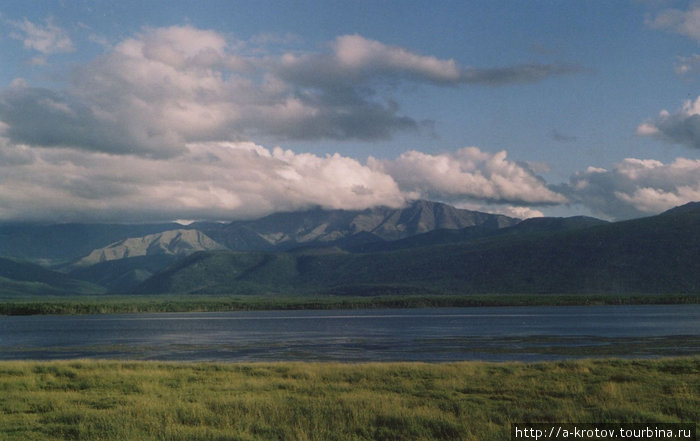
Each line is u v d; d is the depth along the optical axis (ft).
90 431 79.77
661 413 89.45
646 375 129.39
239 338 423.23
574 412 89.61
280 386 120.67
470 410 91.86
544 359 240.73
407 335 433.07
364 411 89.40
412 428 79.97
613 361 152.35
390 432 78.89
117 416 87.51
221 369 149.59
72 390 119.14
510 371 139.33
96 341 408.05
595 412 89.76
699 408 92.32
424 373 135.85
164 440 74.28
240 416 87.81
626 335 400.26
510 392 110.42
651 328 482.69
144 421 84.43
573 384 117.08
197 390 115.75
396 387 117.19
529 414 88.94
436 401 100.83
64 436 78.43
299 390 115.14
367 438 76.79
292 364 159.94
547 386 115.75
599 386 113.39
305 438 74.59
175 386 123.13
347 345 341.21
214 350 314.76
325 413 89.20
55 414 91.45
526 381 122.31
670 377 125.80
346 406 93.40
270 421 85.20
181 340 407.03
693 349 289.33
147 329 583.17
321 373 136.77
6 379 129.49
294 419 85.71
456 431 79.05
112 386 122.52
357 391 112.68
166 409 92.32
